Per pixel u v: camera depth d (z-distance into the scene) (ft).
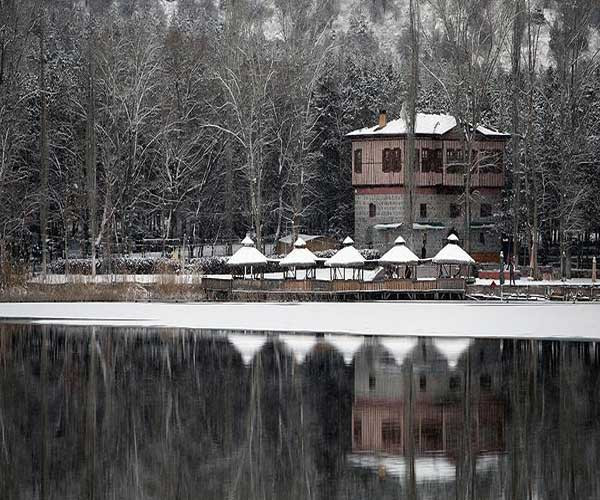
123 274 563.89
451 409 236.63
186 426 220.23
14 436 211.41
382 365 299.58
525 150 625.82
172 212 649.20
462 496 171.53
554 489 174.60
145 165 654.53
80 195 623.77
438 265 573.74
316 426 219.82
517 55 611.06
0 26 567.18
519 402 243.81
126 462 191.93
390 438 208.74
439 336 368.27
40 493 173.88
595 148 642.22
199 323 414.41
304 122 641.81
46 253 620.49
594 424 220.43
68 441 207.62
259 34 641.40
